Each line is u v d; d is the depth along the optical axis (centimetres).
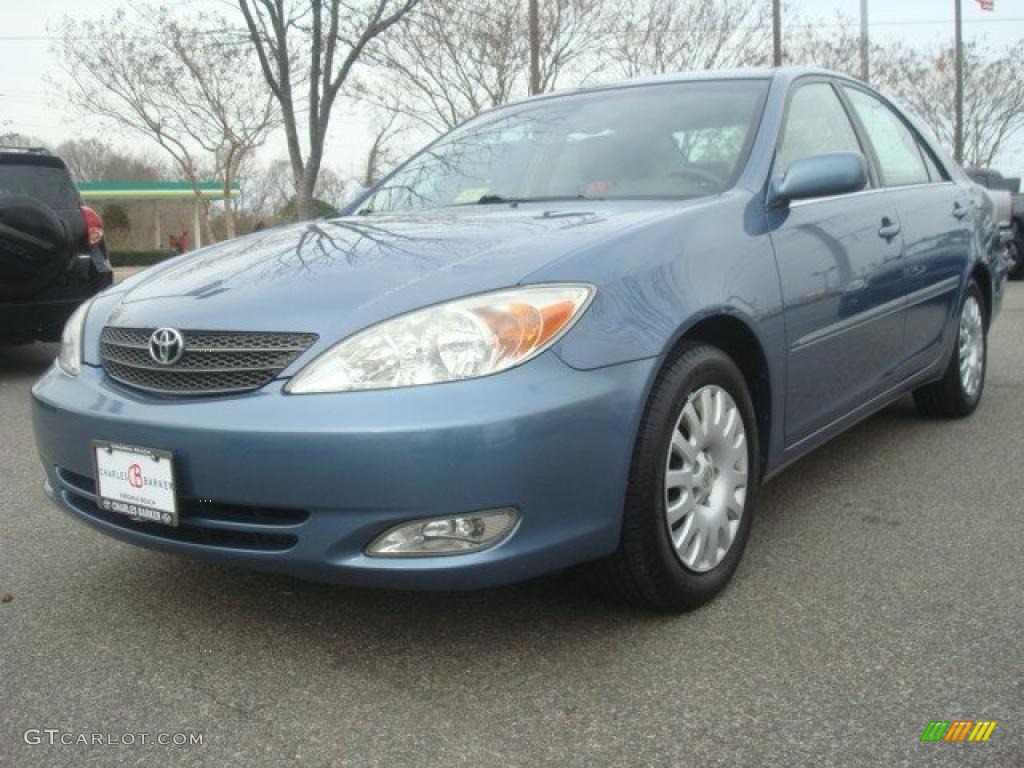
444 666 251
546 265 246
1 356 823
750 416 293
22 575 318
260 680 246
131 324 269
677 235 275
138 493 250
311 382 230
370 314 238
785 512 364
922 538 332
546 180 353
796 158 345
